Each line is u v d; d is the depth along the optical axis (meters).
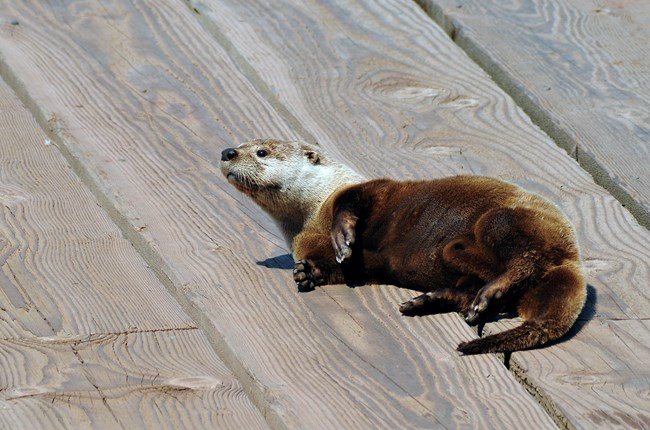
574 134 21.44
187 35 25.61
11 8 26.42
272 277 17.06
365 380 14.10
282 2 27.25
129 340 15.13
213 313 15.76
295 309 15.99
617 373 14.26
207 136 21.62
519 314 15.48
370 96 23.22
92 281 16.69
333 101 22.97
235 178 18.64
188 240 18.08
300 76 23.95
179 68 24.19
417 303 15.68
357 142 21.41
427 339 15.09
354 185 18.05
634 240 18.09
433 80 23.91
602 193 19.64
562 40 25.41
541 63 24.36
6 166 20.31
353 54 24.91
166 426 13.20
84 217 18.67
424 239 16.64
